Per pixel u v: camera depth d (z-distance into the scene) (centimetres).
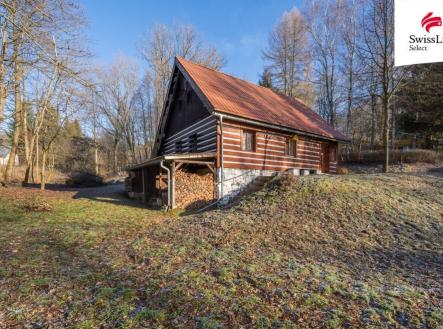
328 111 2981
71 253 532
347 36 2358
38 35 813
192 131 1359
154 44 3183
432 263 514
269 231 648
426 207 815
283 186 944
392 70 1600
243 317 318
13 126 1645
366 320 316
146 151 3897
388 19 1503
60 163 3419
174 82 1532
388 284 418
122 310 334
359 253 552
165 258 495
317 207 788
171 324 307
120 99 3531
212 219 749
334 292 379
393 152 2145
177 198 1018
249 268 450
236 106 1148
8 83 1119
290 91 3086
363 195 868
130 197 1408
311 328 300
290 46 3084
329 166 1670
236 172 1151
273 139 1313
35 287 393
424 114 2508
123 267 460
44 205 958
